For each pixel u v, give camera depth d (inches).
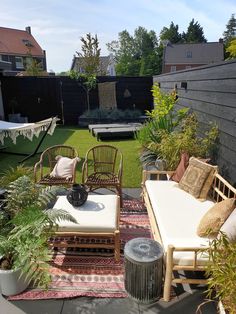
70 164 165.3
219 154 145.5
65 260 111.7
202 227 94.0
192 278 98.6
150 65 1444.4
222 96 139.0
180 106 238.7
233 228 84.8
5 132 239.3
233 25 1817.2
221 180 122.9
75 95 447.8
